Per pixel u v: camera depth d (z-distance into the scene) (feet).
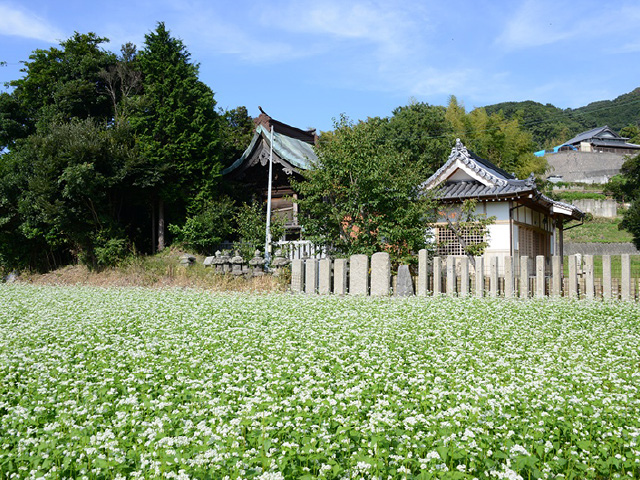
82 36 96.02
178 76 82.58
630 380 20.81
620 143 296.10
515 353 25.38
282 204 90.63
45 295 53.21
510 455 13.56
